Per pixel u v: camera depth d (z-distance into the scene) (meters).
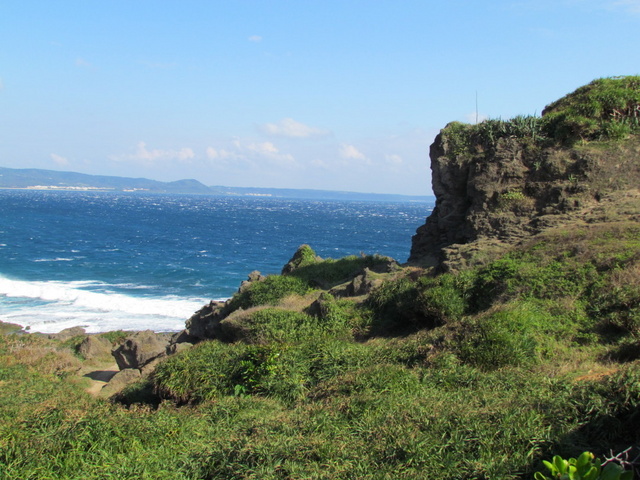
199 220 149.25
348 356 13.39
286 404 11.72
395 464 7.42
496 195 20.58
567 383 8.84
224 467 8.12
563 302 13.59
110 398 16.62
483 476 6.77
